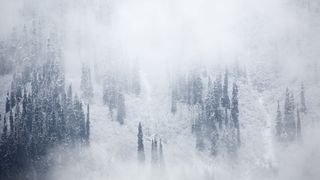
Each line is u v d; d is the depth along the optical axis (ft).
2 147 448.65
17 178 438.40
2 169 440.45
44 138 458.91
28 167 443.73
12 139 451.12
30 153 449.06
